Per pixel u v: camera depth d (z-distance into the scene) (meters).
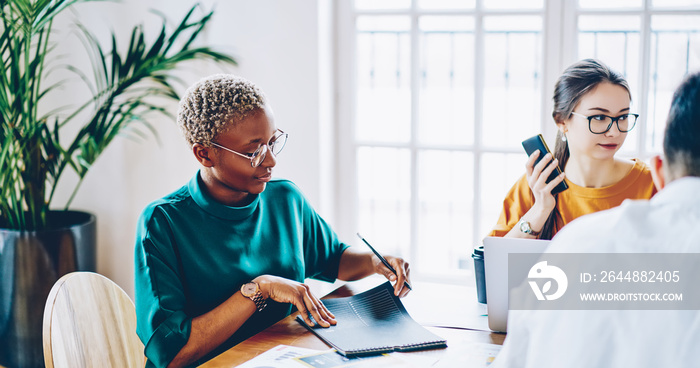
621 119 1.81
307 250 1.94
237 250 1.68
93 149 2.79
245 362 1.42
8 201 3.04
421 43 3.02
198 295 1.62
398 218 3.36
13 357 2.82
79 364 1.58
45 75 3.13
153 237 1.58
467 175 3.21
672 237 0.91
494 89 3.02
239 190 1.67
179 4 2.94
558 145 1.94
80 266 2.85
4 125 2.72
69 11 3.07
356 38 2.89
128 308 1.75
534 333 0.97
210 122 1.56
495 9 2.66
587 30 2.68
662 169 1.04
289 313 1.80
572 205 1.92
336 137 2.97
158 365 1.49
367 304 1.72
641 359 0.88
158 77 2.85
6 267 2.75
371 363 1.41
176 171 3.07
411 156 2.88
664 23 2.55
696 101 0.95
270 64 2.85
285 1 2.78
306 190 2.88
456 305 1.81
